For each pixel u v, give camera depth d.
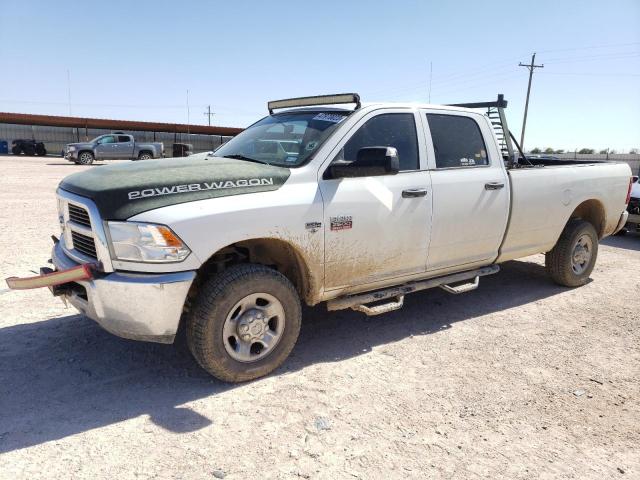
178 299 3.37
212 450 2.99
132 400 3.51
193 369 3.98
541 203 5.54
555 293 6.15
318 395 3.64
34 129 45.03
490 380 3.94
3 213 10.35
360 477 2.80
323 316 5.20
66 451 2.94
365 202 4.15
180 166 3.86
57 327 4.67
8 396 3.52
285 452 2.99
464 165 4.94
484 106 6.11
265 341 3.82
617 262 7.89
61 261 3.89
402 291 4.63
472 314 5.37
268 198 3.69
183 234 3.32
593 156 35.84
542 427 3.34
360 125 4.27
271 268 4.14
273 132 4.66
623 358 4.40
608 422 3.42
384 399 3.61
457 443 3.13
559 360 4.32
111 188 3.38
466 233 4.91
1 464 2.81
